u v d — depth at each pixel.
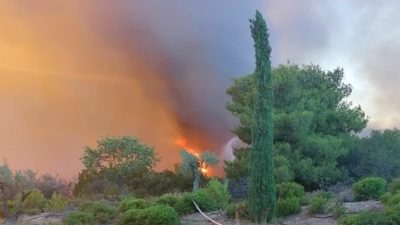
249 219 15.27
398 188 17.08
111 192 29.28
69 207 20.72
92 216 16.12
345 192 18.25
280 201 15.74
